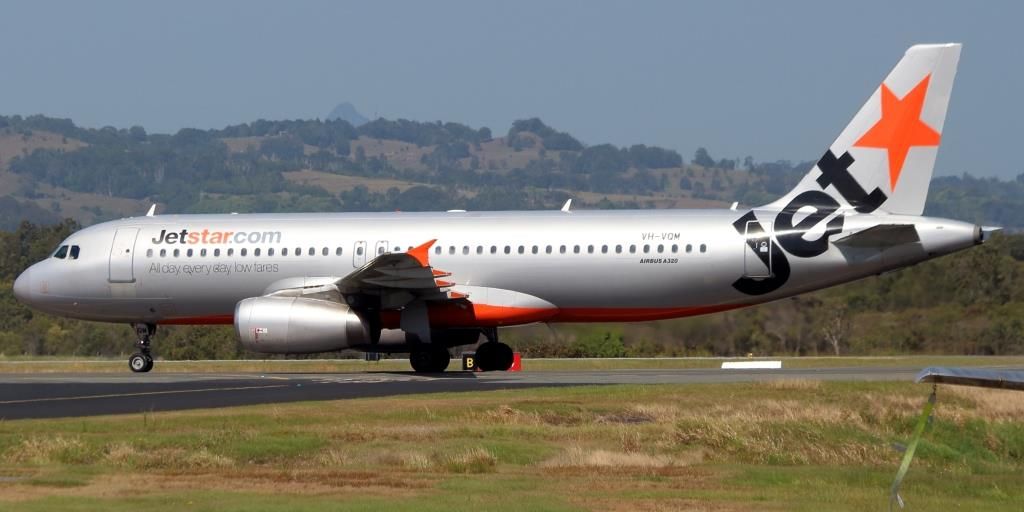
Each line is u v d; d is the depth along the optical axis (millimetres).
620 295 131875
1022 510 58344
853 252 126375
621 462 70312
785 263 127562
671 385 105688
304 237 138750
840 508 57312
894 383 104062
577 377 120750
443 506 56469
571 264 131750
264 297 132875
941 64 127312
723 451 75375
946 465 74438
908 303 199875
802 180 131375
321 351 131625
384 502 57344
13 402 98625
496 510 55656
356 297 130250
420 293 130250
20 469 66875
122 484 62188
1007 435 84562
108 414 89812
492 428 80562
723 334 187250
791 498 59719
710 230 129625
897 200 128125
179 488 61031
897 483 55281
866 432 82188
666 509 56500
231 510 55219
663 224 131250
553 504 57250
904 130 127875
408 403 93500
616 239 131500
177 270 140875
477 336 137875
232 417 85812
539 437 78250
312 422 83750
